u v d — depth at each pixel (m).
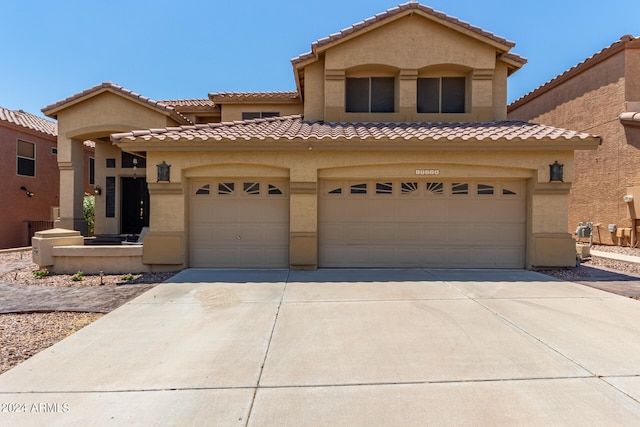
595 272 9.82
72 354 4.79
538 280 8.84
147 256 9.94
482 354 4.75
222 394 3.85
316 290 7.92
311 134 10.05
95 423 3.36
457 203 10.37
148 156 10.02
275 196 10.38
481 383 4.04
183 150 9.73
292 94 16.92
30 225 20.11
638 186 13.84
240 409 3.58
